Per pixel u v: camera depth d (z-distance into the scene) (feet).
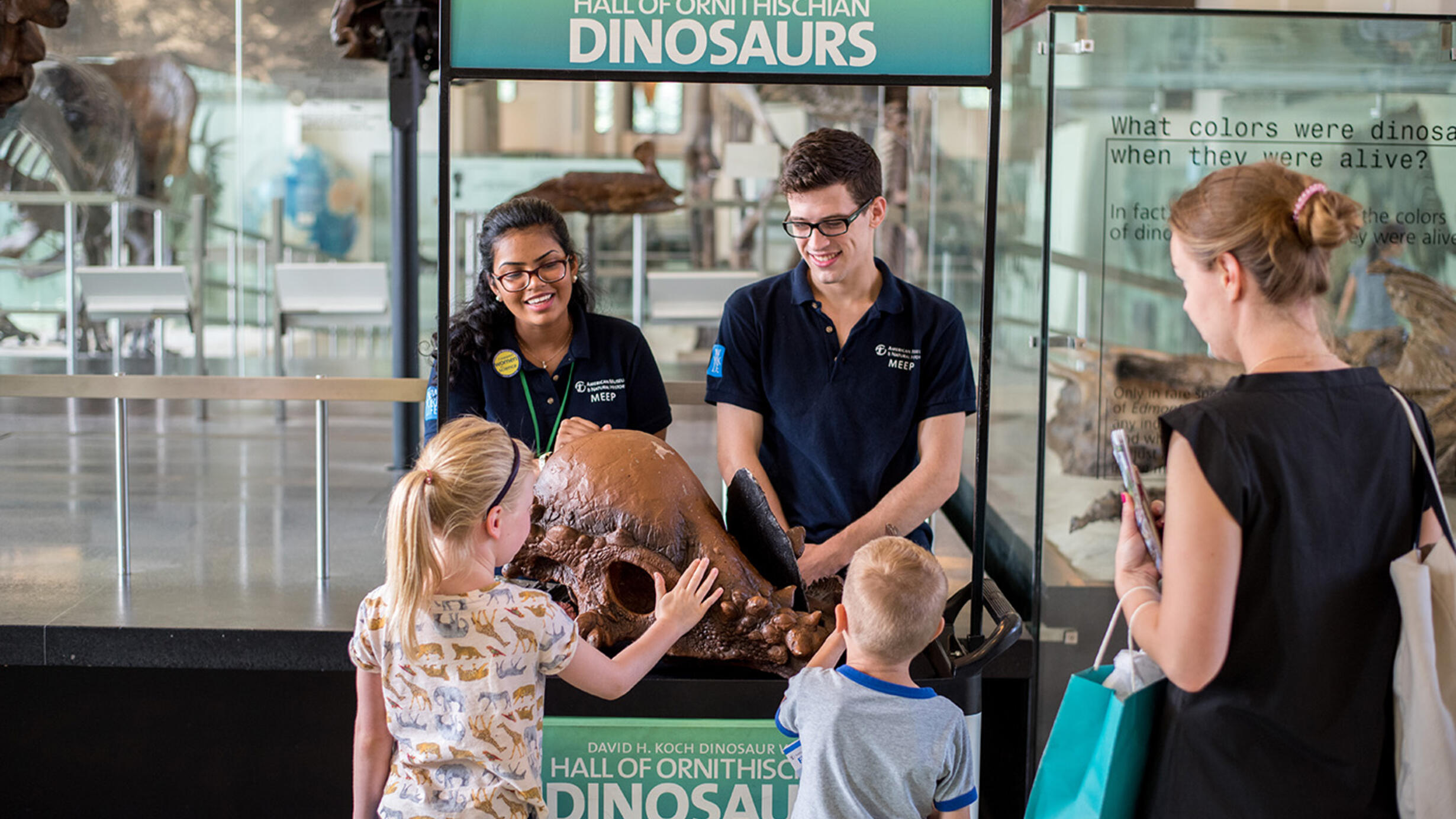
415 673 5.02
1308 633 4.11
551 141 26.27
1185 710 4.31
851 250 6.78
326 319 15.90
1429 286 7.27
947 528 10.64
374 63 17.48
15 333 16.83
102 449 14.55
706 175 22.72
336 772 8.18
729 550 6.12
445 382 6.68
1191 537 4.05
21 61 11.89
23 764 8.18
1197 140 7.25
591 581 6.03
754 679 6.25
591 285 8.00
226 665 7.63
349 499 11.79
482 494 5.04
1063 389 7.45
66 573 8.88
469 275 15.06
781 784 6.46
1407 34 7.10
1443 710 4.05
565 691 6.49
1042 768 4.65
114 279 15.70
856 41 6.34
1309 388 4.13
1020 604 8.43
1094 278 7.37
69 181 16.83
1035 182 8.11
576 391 7.47
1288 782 4.19
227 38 17.11
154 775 8.20
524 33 6.31
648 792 6.48
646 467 6.17
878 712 5.13
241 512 11.09
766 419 7.34
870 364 7.06
